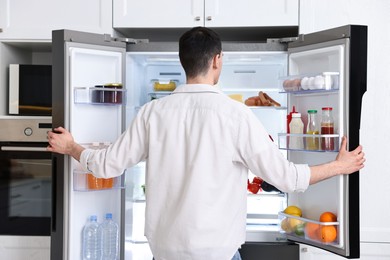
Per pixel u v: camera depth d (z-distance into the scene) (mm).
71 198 2150
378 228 2562
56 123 2109
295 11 2578
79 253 2303
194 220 1528
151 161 1621
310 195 2295
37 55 3137
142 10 2631
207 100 1588
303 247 2561
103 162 1705
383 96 2562
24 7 2676
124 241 2436
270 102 2645
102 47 2266
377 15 2555
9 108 2701
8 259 2695
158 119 1632
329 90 2035
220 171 1553
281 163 1570
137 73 2715
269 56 2506
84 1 2648
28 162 2682
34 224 2688
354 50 1968
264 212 2785
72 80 2113
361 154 1865
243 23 2600
